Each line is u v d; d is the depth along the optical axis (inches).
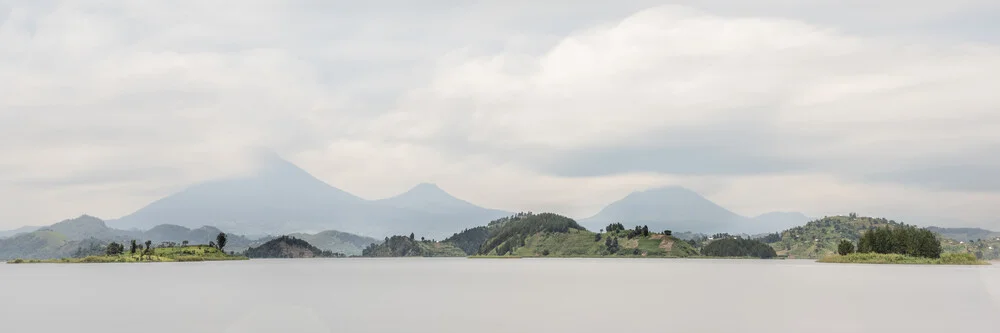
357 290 5487.2
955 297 4448.8
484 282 6904.5
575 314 3444.9
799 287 5669.3
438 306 3927.2
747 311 3580.2
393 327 2935.5
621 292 5182.1
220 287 5940.0
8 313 3587.6
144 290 5502.0
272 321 3189.0
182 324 3095.5
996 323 3038.9
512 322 3097.9
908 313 3467.0
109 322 3181.6
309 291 5369.1
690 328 2883.9
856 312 3521.2
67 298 4640.8
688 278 7721.5
